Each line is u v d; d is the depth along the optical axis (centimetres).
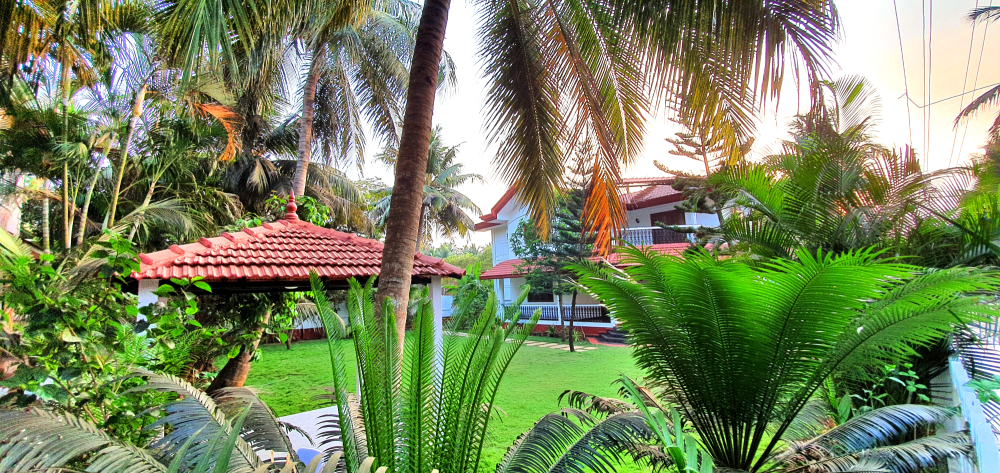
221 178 1288
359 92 1206
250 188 1375
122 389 292
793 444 322
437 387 272
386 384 255
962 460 291
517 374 1018
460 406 266
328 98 1277
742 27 347
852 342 299
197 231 893
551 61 494
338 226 1659
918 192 513
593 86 487
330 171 1595
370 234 1812
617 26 413
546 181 519
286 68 1081
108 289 305
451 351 279
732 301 295
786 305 283
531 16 485
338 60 1162
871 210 496
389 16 1148
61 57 561
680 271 300
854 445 287
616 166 514
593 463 281
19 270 272
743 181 542
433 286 565
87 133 671
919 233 470
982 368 387
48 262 286
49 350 273
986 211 444
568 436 305
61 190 750
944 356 399
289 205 648
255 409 293
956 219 464
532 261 1586
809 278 266
